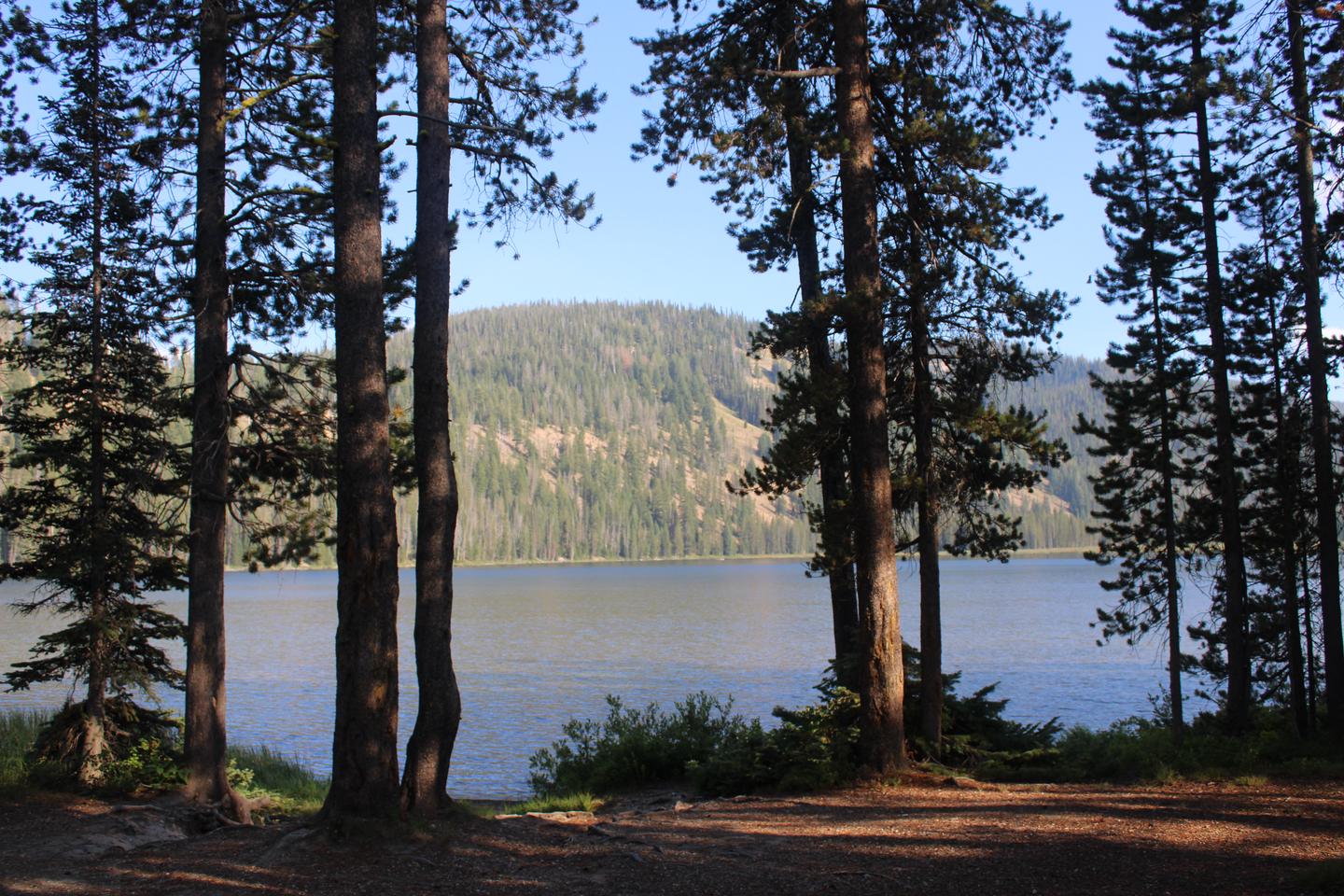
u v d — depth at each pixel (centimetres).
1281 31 1403
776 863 745
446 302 900
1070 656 3966
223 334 1251
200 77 1256
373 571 805
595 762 1470
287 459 1309
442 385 884
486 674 3603
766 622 6075
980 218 1230
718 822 920
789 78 1220
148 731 1320
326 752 2203
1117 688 3080
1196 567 2084
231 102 1284
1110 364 2017
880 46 1280
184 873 724
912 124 1175
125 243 1262
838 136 1141
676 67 1229
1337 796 999
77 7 1210
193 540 1245
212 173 1237
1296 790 1052
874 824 895
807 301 1145
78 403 1280
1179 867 705
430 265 895
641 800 1231
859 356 1168
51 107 1206
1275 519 1872
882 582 1156
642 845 807
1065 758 1288
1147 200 1908
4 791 1143
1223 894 629
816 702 2750
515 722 2586
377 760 797
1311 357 1448
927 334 1296
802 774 1130
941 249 1290
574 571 16288
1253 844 774
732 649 4438
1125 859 734
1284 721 1767
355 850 752
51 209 1272
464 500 18525
